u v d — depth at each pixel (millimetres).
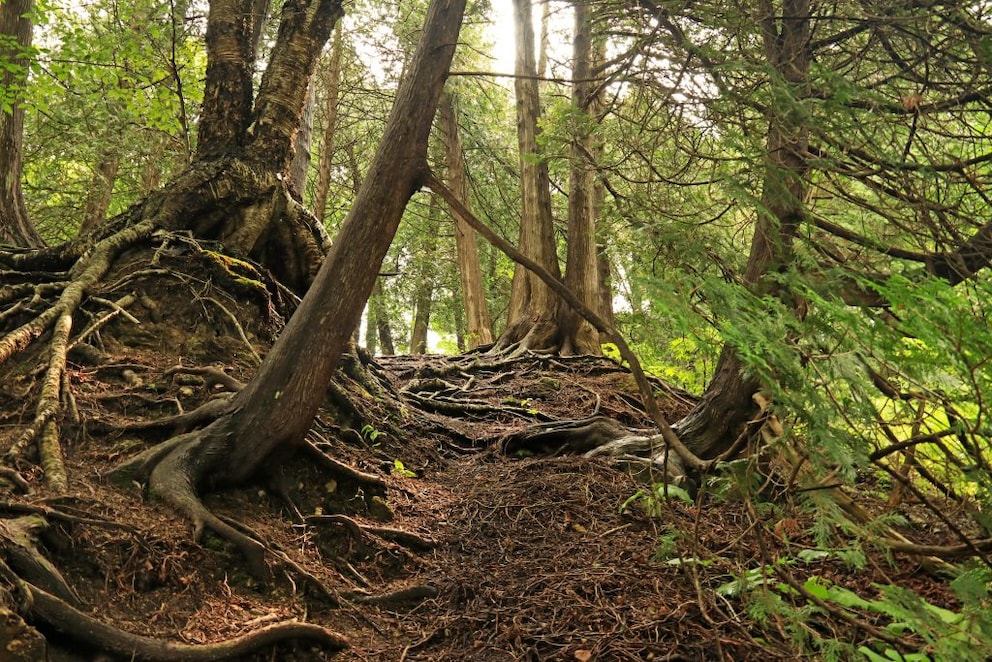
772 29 4637
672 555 4402
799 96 3980
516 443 7168
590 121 6273
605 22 6062
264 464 4547
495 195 20203
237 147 6902
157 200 6344
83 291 5414
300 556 4297
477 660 3670
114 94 11281
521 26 12328
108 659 3020
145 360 5242
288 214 6766
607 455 6523
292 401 4469
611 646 3621
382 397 6902
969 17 4051
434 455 6582
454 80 18469
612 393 9555
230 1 7055
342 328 4539
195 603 3580
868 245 3799
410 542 4859
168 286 5766
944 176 3994
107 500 3896
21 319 5164
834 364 2330
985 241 4059
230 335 5762
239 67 7023
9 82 9273
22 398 4453
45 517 3436
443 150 21484
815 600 2988
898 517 2766
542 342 11625
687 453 3584
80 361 4996
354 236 4508
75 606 3172
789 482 2812
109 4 11969
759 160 4195
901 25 4203
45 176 15414
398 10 18344
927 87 4340
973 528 4066
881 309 3361
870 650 3086
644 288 2527
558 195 18141
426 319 23906
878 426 2715
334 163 21047
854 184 4816
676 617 3809
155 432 4582
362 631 3959
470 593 4340
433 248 22281
